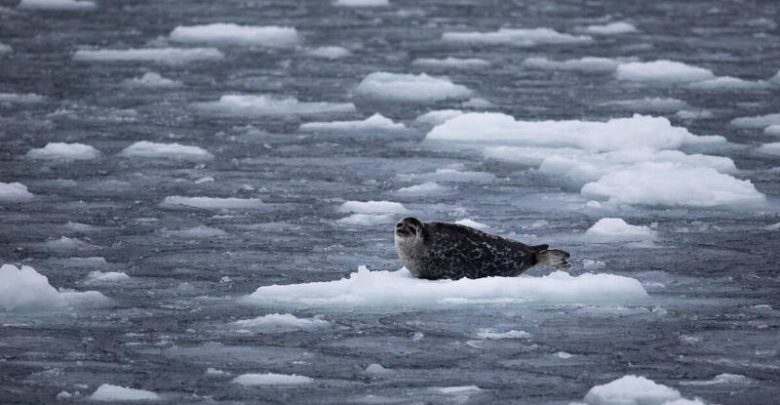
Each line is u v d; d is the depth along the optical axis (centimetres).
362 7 9900
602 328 3086
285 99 6538
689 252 3884
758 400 2591
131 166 5116
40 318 3148
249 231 4131
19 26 8725
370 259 3778
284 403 2562
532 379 2719
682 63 7462
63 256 3778
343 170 5116
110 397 2581
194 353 2886
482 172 5097
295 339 2992
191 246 3928
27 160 5181
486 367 2797
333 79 7156
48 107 6294
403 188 4803
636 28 9019
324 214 4388
